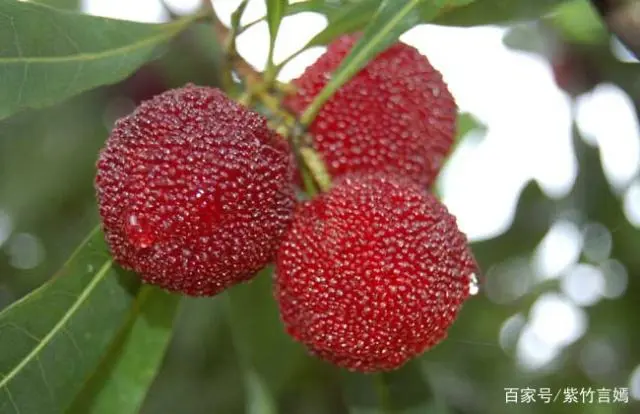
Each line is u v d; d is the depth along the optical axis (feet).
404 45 0.70
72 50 0.67
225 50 0.68
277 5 0.67
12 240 1.26
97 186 0.63
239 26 0.67
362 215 0.65
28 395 0.65
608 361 1.14
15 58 0.65
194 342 1.13
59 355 0.66
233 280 0.64
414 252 0.64
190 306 1.11
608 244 1.06
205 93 0.64
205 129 0.62
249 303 0.79
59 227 1.27
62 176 1.23
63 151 1.23
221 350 1.16
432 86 0.70
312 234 0.65
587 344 1.12
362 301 0.64
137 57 0.68
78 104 1.24
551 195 1.04
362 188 0.66
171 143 0.62
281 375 0.81
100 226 0.67
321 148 0.68
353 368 0.67
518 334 1.10
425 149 0.69
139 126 0.63
